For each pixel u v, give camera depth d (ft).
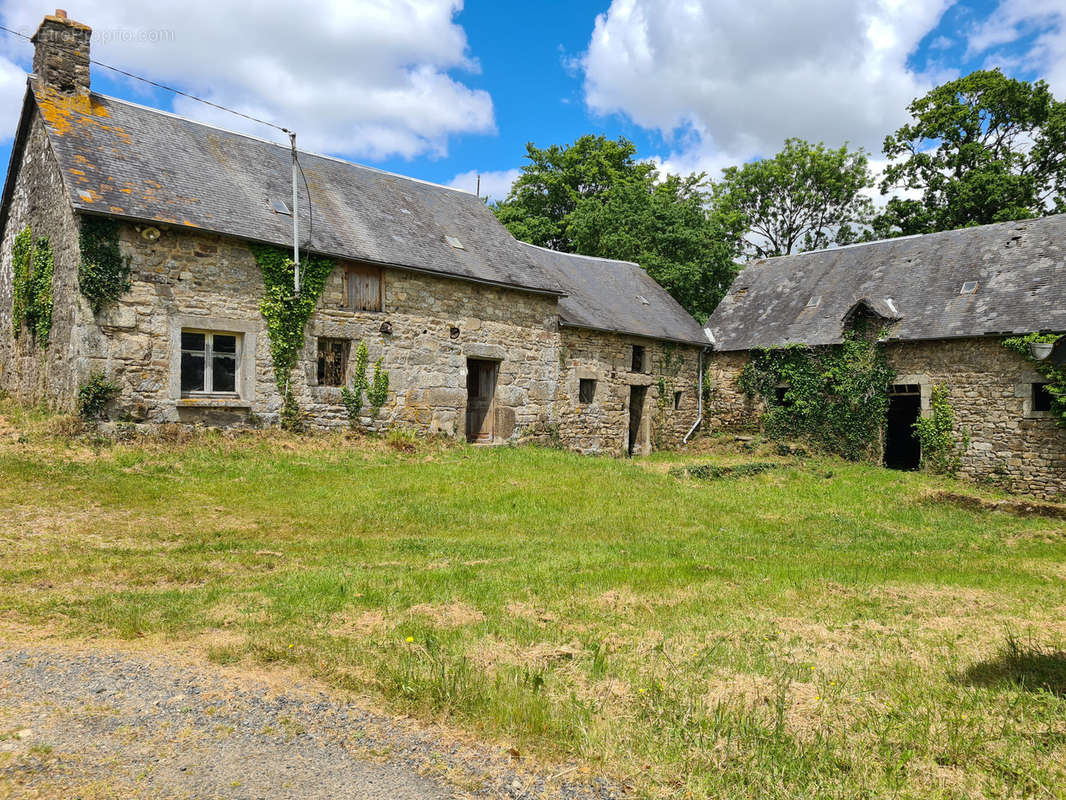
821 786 9.59
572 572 21.71
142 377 35.19
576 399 57.00
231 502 29.22
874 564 25.53
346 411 42.78
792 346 61.16
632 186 83.97
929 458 53.21
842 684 13.37
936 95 83.51
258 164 44.93
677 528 31.68
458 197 58.44
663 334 63.98
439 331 47.26
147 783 9.10
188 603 16.42
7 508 24.98
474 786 9.42
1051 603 20.34
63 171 34.09
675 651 14.88
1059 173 79.46
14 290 44.21
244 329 38.47
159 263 35.76
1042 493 47.57
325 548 23.70
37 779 9.00
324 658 13.37
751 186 106.52
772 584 21.29
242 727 10.78
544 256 65.10
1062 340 31.48
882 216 89.81
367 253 43.11
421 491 33.96
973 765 10.37
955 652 15.55
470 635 15.03
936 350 53.06
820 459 57.26
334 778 9.48
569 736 10.82
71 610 15.55
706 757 10.28
